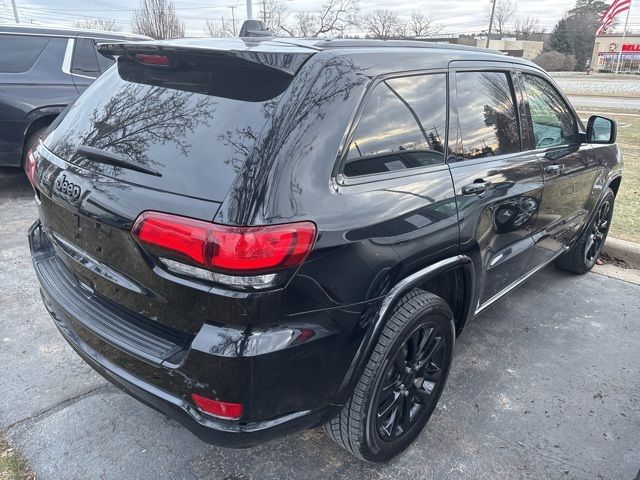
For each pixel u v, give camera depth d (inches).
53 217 89.7
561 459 97.6
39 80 225.0
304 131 71.7
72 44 235.8
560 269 182.5
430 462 95.7
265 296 67.1
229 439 71.1
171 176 71.4
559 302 158.9
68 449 94.4
